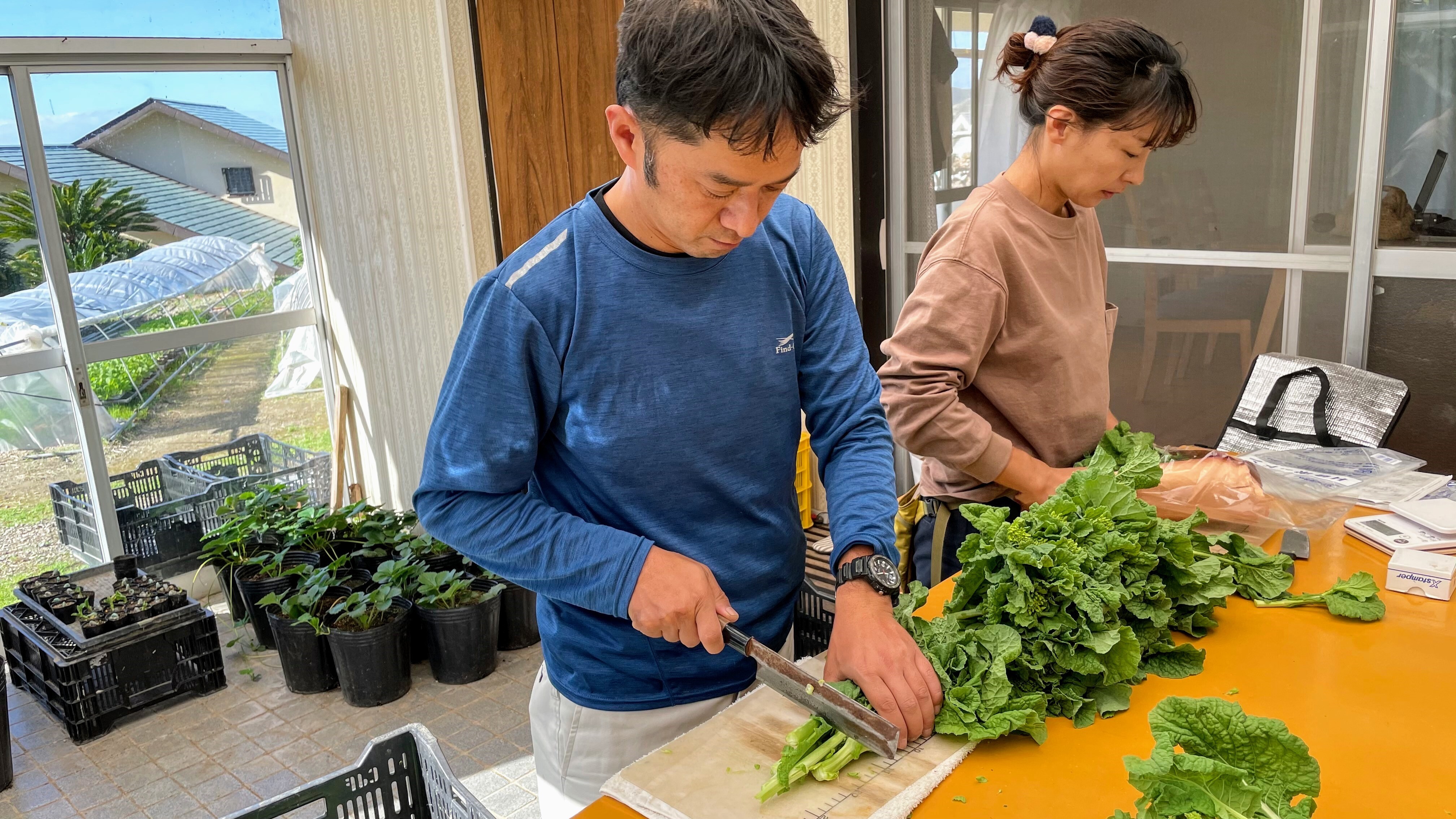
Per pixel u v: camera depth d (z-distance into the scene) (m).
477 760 2.81
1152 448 1.61
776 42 0.92
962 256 1.62
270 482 4.34
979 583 1.26
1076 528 1.28
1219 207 2.75
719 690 1.31
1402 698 1.16
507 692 3.19
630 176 1.14
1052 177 1.64
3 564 3.79
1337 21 2.46
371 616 3.19
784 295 1.27
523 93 3.42
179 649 3.25
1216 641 1.31
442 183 3.78
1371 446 1.95
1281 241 2.67
